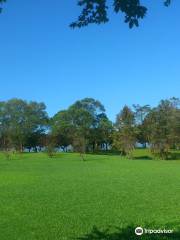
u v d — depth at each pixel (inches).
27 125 6884.8
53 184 2075.5
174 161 4869.6
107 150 7091.5
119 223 1055.6
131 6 472.1
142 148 6766.7
